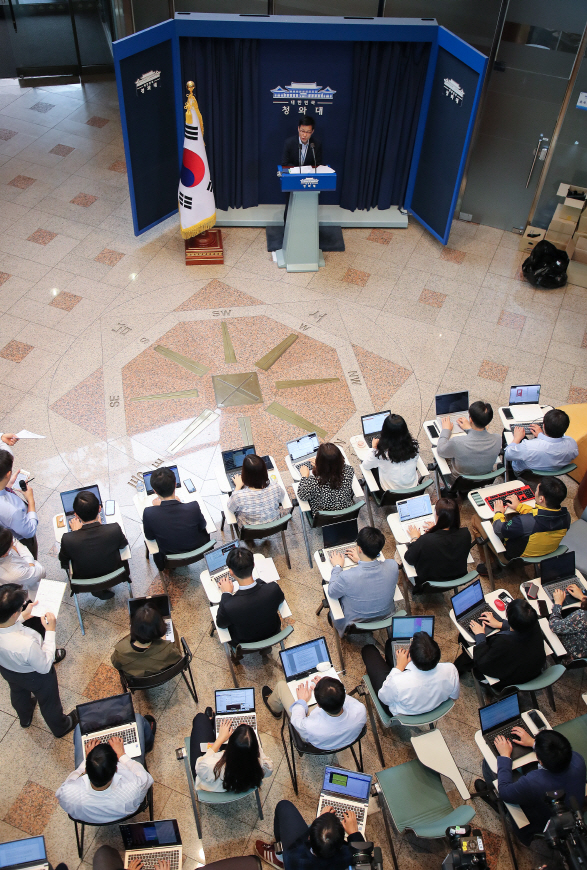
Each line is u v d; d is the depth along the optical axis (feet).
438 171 27.37
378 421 19.77
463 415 20.33
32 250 27.48
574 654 15.31
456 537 16.08
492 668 14.60
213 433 21.80
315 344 24.80
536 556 17.01
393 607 15.99
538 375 24.34
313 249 27.07
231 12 29.43
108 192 30.27
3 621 13.39
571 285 27.81
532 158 27.68
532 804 12.60
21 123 33.35
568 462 18.97
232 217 29.30
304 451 19.08
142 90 24.43
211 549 16.67
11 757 15.11
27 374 23.15
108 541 15.93
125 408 22.34
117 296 26.00
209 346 24.45
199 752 13.20
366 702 16.12
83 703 14.62
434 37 24.98
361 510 20.26
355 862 11.04
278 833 13.28
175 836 12.48
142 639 13.84
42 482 20.22
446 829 11.88
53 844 13.92
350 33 24.61
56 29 34.68
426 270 28.09
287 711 14.17
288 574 18.63
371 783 13.51
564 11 23.86
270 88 26.50
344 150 28.43
